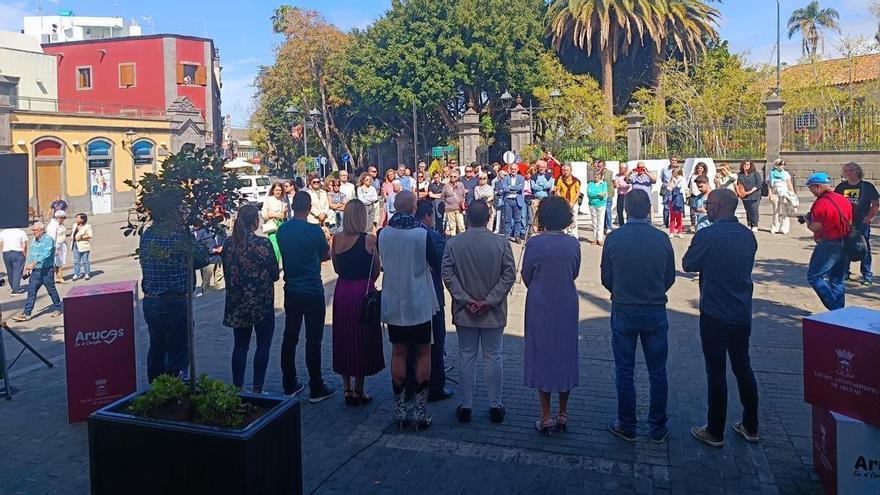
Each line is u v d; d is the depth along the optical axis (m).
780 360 6.93
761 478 4.57
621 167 16.94
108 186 36.38
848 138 24.95
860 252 8.10
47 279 10.80
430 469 4.85
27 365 7.80
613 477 4.66
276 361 7.56
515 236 16.06
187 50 46.47
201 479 3.49
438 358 6.19
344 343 5.97
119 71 46.41
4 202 6.25
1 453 5.30
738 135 27.17
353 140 48.25
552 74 37.12
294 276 6.11
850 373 4.10
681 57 38.78
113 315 5.97
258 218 6.10
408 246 5.38
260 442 3.52
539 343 5.25
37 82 40.53
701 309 5.00
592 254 14.31
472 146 33.34
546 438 5.32
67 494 4.62
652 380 5.17
